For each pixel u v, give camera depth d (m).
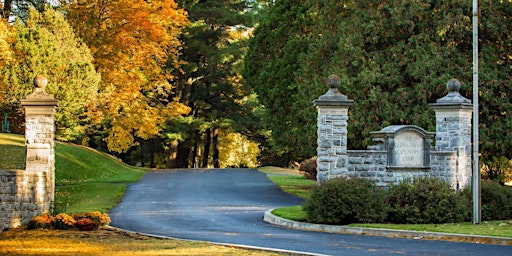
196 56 59.56
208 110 62.56
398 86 31.11
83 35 39.88
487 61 30.52
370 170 21.88
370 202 19.91
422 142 22.23
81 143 54.81
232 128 61.53
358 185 20.09
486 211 20.95
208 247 15.45
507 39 30.88
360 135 31.33
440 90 29.98
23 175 19.92
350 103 21.42
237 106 62.16
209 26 60.06
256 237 17.67
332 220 19.83
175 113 47.75
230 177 42.22
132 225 20.97
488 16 30.56
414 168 22.09
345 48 31.55
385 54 31.56
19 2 42.12
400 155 22.05
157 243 16.20
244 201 29.11
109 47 40.38
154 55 44.47
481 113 30.41
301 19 36.88
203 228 20.09
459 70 30.02
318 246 15.78
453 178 22.34
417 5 30.50
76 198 29.05
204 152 65.75
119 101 41.47
